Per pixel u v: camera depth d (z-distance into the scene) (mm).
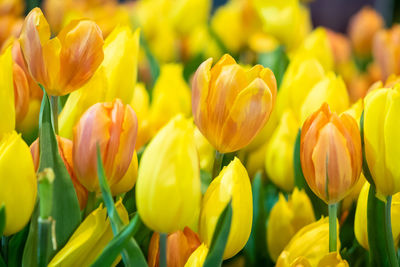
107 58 819
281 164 922
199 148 881
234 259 938
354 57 1897
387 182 751
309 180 761
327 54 1158
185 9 1489
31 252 744
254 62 1521
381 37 1247
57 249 747
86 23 760
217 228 716
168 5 1634
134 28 1502
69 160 771
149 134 900
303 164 761
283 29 1368
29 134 893
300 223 852
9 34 1076
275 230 856
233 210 732
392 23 2867
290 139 920
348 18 3469
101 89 814
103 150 737
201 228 745
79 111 815
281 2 1381
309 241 788
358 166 750
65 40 755
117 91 819
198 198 709
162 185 696
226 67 751
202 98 756
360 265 855
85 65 762
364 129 751
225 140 763
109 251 698
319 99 870
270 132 968
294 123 923
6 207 721
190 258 736
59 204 746
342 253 826
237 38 1599
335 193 754
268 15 1379
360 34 1839
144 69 1510
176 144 697
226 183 737
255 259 900
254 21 1576
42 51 751
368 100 748
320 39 1159
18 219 728
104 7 1522
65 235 749
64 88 767
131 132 744
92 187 752
